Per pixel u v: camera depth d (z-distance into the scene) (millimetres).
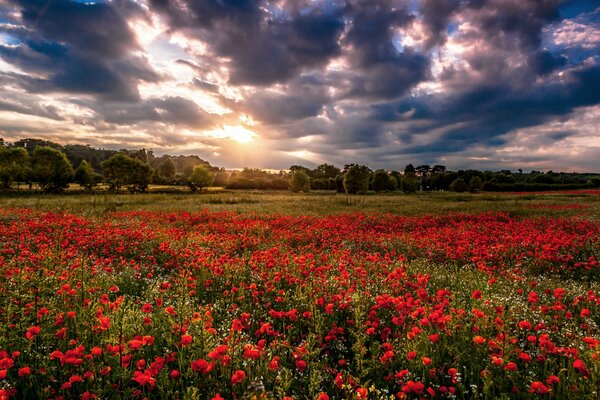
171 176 134125
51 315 4805
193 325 4566
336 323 5387
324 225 16328
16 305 4957
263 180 117375
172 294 6398
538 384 3180
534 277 8445
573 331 4906
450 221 20188
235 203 36094
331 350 4797
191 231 15984
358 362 3898
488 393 3375
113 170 79375
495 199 43875
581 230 15219
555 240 10812
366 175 84625
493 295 6062
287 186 115438
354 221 18609
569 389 3332
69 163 71062
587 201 37781
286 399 2984
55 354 3420
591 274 9203
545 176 113750
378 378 3949
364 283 6980
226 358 3480
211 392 3512
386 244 12523
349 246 12445
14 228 12672
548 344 3852
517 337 4723
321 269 7684
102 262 8680
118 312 4480
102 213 22172
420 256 11273
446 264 10234
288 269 8133
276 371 3742
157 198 39531
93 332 4355
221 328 4980
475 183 96625
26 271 6547
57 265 7762
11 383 3607
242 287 6750
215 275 7664
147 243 11844
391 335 5090
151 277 8234
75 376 3199
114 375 3576
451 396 3439
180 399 3549
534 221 17859
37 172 67000
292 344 4840
